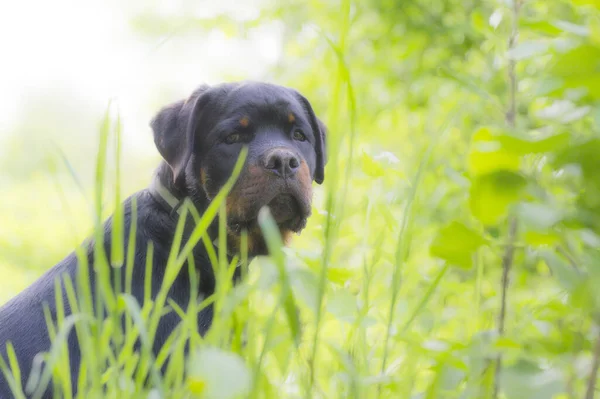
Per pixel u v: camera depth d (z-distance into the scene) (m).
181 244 3.87
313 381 2.01
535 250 1.76
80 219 12.98
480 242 1.59
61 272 3.85
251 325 1.98
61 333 1.78
